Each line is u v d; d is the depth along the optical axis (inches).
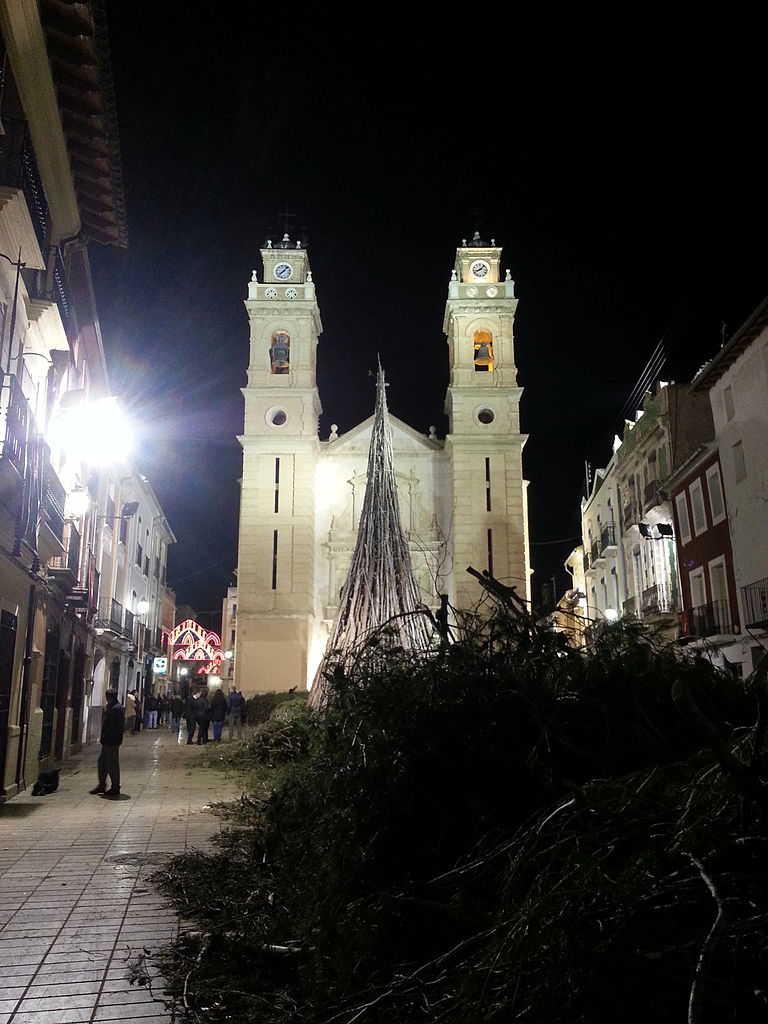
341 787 191.8
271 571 1424.7
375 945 150.8
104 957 196.5
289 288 1577.3
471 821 171.5
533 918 107.6
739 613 851.4
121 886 266.1
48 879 276.4
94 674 1019.3
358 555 618.2
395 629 269.0
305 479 1469.0
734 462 864.9
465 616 251.9
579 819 128.9
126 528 1246.9
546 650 210.5
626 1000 94.1
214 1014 156.1
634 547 1283.2
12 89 408.5
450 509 1470.2
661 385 1109.1
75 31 419.8
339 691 232.4
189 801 459.5
